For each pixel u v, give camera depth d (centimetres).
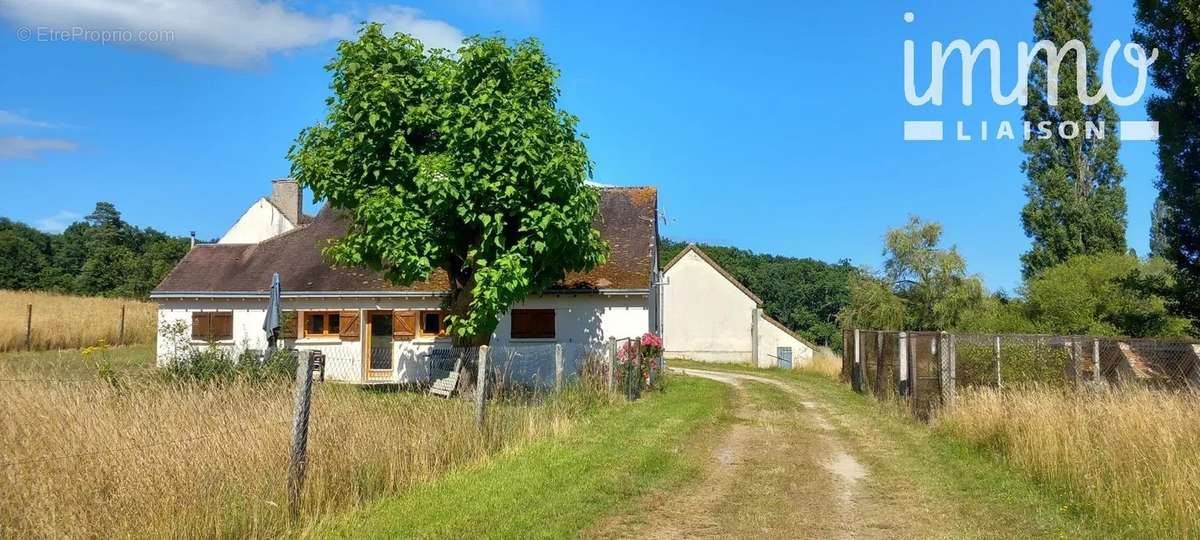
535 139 1478
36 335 2778
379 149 1544
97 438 605
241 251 2469
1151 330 2444
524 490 756
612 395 1572
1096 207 2988
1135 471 741
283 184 3588
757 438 1189
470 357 1382
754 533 661
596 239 1691
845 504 771
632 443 1059
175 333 2022
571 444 1023
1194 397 963
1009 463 955
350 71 1520
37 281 5962
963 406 1205
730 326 4797
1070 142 3067
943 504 776
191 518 558
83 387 701
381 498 725
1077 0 3053
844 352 2556
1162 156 2038
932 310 4438
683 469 912
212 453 632
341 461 719
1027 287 2880
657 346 1930
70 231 6988
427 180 1445
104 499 548
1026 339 1321
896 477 905
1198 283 2030
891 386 1730
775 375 3111
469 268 1655
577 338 2081
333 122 1576
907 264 4553
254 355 1414
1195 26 1914
